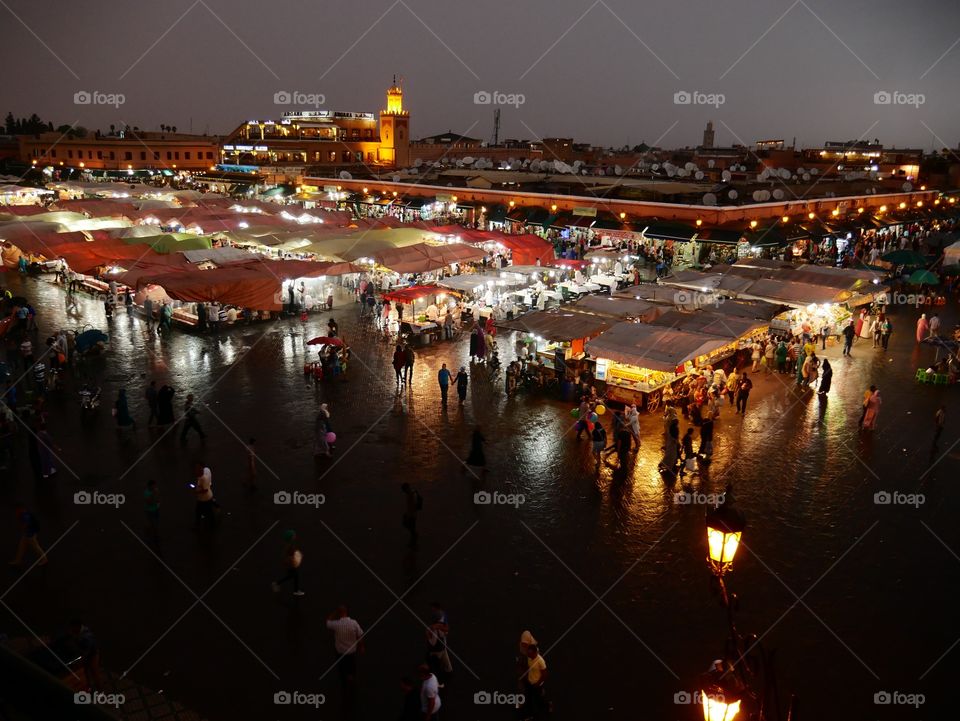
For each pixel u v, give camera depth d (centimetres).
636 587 1197
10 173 8906
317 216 4384
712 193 3984
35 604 1125
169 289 2605
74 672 914
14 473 1552
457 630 1087
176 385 2116
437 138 10019
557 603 1153
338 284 3572
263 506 1434
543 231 4644
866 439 1803
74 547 1280
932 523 1404
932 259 4147
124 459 1630
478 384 2184
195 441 1733
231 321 2814
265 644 1050
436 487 1527
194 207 4484
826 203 4572
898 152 8450
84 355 2359
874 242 4562
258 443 1727
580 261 3412
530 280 3141
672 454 1580
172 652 1027
